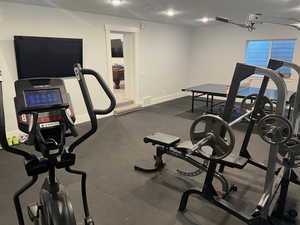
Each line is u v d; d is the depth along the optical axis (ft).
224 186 7.86
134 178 9.14
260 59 23.18
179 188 8.46
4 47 12.73
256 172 9.53
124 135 14.10
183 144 8.98
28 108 3.87
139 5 14.10
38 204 5.33
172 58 24.79
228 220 6.82
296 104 7.10
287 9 15.15
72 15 15.39
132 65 20.81
